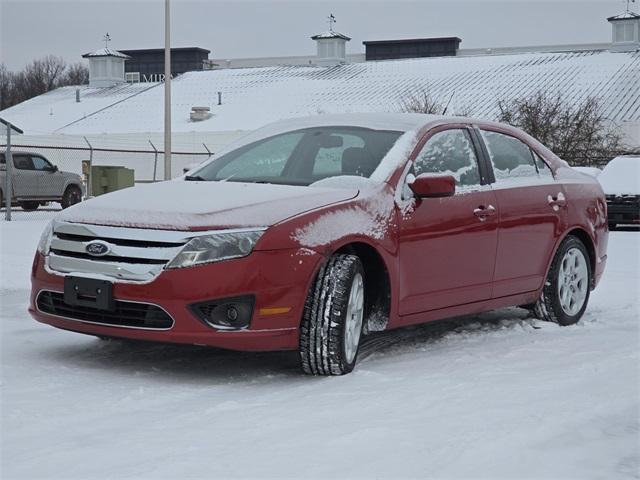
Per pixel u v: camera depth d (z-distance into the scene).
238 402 4.25
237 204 4.86
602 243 7.09
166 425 3.82
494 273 5.96
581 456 3.45
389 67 47.94
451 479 3.16
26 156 24.42
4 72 96.75
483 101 38.41
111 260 4.74
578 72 40.53
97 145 42.38
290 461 3.32
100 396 4.34
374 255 5.14
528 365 5.14
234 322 4.64
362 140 5.72
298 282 4.71
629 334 6.24
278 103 44.22
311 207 4.89
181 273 4.57
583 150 29.00
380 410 4.08
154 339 4.63
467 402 4.22
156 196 5.11
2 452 3.43
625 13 43.84
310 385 4.65
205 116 43.78
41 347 5.48
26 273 8.97
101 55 55.56
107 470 3.21
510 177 6.25
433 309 5.55
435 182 5.29
